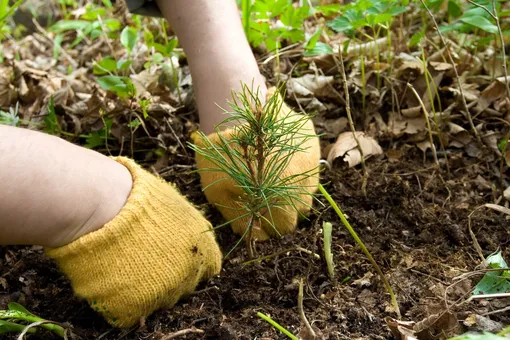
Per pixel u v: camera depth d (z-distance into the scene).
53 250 0.60
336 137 0.83
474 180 0.77
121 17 1.11
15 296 0.66
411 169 0.79
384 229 0.71
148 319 0.62
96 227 0.59
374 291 0.64
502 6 0.96
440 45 0.92
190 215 0.64
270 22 1.01
